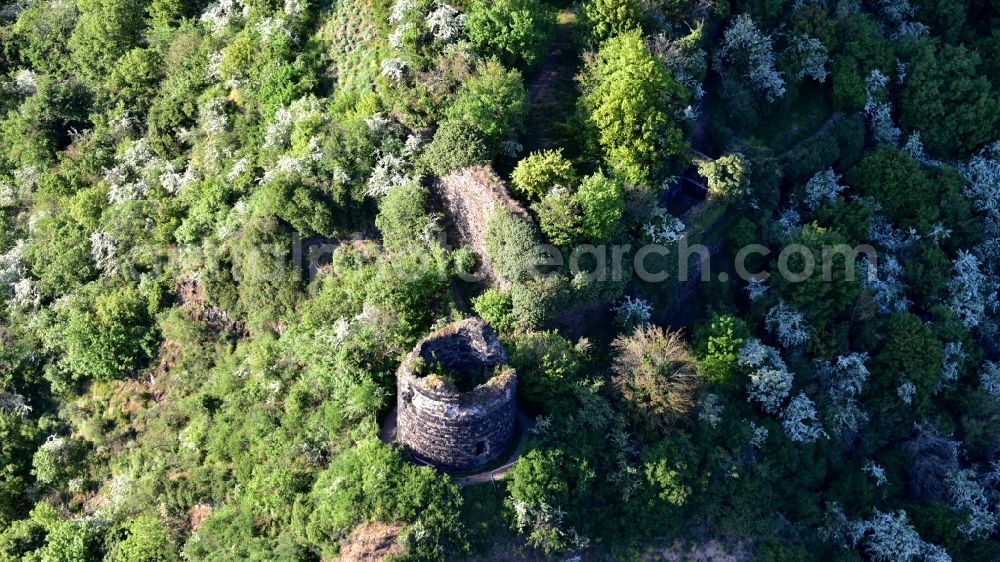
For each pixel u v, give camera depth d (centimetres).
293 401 5603
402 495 4906
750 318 6388
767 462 5750
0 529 6103
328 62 6794
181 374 6297
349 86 6619
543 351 5372
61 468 6228
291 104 6575
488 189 5791
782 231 6500
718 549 5428
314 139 6209
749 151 6644
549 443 5219
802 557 5538
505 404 5000
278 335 6159
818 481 6066
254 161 6569
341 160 6084
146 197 6881
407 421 5053
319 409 5525
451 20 6269
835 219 6731
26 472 6331
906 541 5947
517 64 6412
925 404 6494
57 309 6631
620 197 5738
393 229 5991
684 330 6181
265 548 5056
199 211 6481
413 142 6084
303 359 5728
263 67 6781
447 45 6247
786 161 6894
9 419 6381
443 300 5794
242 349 6172
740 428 5700
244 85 6856
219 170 6675
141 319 6506
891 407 6425
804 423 6047
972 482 6450
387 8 6519
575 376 5450
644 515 5269
